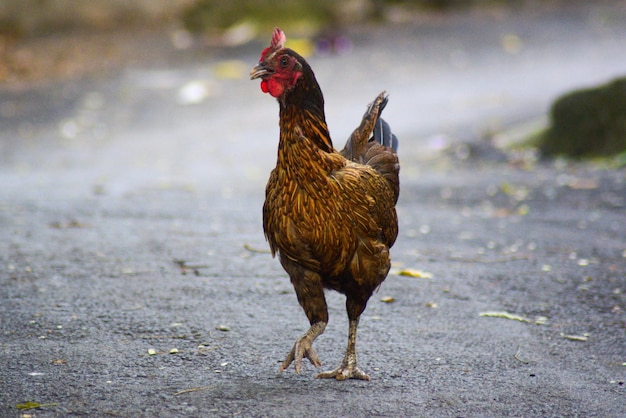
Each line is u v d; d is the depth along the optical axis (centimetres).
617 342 1683
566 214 2839
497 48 6769
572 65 6141
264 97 5500
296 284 1412
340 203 1361
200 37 7456
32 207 2891
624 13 7994
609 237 2525
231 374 1473
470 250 2389
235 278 2056
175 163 3969
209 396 1366
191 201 3073
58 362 1495
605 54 6456
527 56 6488
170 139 4528
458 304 1906
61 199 3066
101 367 1480
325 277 1419
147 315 1770
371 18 7950
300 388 1416
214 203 3038
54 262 2158
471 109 4966
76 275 2048
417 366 1530
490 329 1742
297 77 1351
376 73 6034
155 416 1280
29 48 6744
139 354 1552
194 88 5700
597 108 3884
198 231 2550
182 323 1728
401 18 8112
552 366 1547
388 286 2027
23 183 3441
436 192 3269
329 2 7812
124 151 4253
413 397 1384
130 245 2355
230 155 4153
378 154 1611
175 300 1877
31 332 1648
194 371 1479
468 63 6316
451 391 1413
